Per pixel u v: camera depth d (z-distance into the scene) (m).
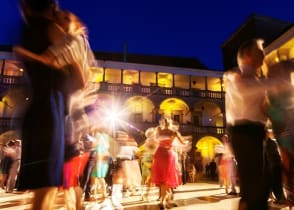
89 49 2.49
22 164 1.72
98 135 6.81
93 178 7.55
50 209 1.70
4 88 25.94
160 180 6.00
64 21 2.16
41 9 1.94
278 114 2.93
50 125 1.79
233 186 9.33
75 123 3.21
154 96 30.70
